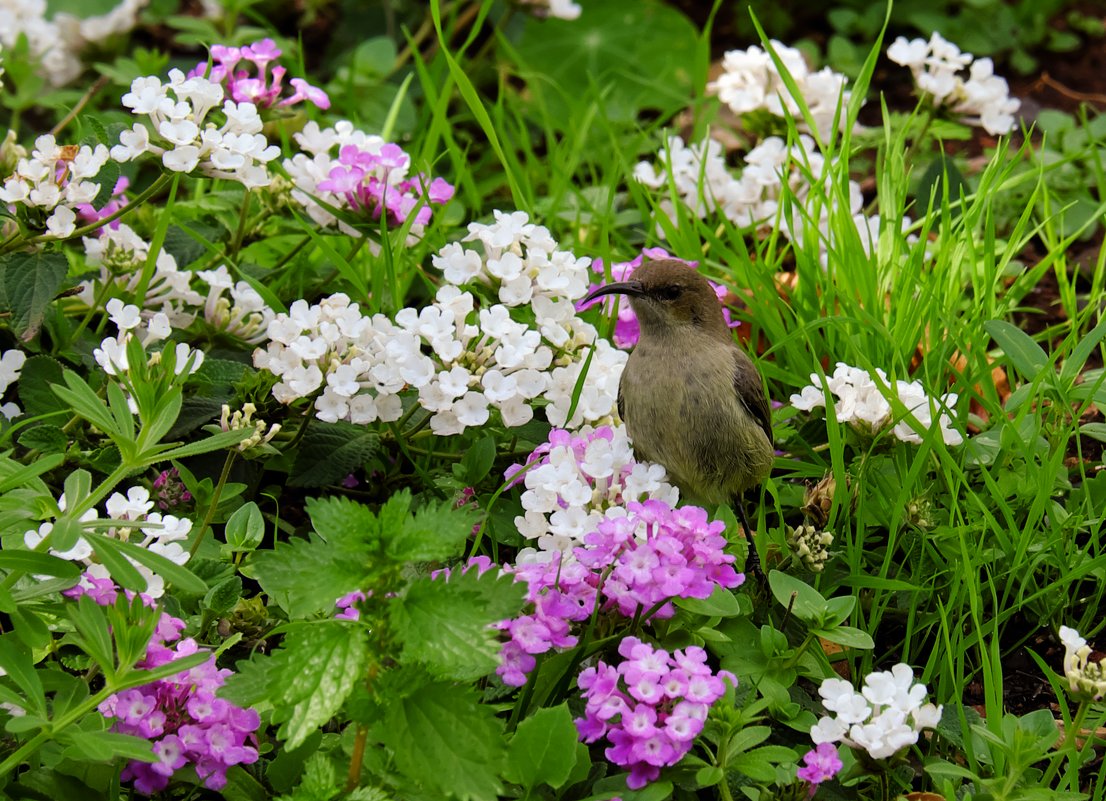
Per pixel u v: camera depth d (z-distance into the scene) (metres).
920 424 8.30
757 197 11.99
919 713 6.37
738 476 8.88
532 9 14.14
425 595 5.58
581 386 8.34
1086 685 6.57
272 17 16.03
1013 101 11.88
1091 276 12.01
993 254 10.30
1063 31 15.93
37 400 8.58
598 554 6.70
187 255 9.90
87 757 5.58
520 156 14.48
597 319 10.20
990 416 9.81
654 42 15.38
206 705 6.28
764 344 11.11
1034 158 12.48
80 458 8.23
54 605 6.35
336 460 8.65
